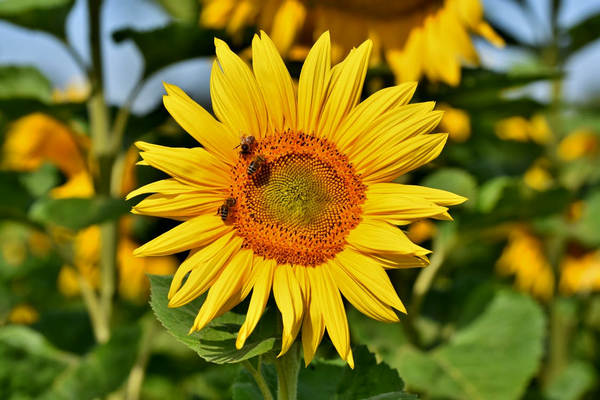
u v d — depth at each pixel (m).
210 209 0.84
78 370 1.12
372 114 0.84
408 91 0.84
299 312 0.81
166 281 0.84
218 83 0.84
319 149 0.85
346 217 0.83
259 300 0.81
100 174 1.19
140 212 0.83
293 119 0.85
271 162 0.84
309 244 0.83
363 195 0.84
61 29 1.17
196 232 0.83
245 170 0.84
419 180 1.19
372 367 0.88
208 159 0.83
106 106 1.20
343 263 0.83
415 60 1.14
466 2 1.13
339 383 0.89
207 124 0.83
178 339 0.81
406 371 1.09
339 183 0.84
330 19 1.14
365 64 0.84
